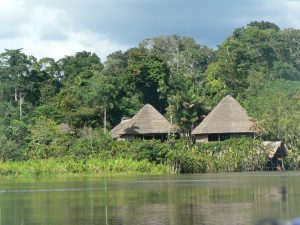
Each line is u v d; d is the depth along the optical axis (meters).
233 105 92.81
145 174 72.44
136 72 111.81
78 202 34.56
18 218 27.62
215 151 82.50
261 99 104.81
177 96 91.69
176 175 69.06
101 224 25.09
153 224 24.69
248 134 90.12
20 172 68.88
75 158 75.06
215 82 120.31
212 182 51.41
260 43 137.88
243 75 125.94
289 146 88.50
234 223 24.52
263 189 41.41
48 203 34.34
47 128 85.75
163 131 91.81
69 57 128.62
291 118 89.56
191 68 145.38
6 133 84.44
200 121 97.00
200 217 26.53
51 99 110.19
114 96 98.12
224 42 139.62
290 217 25.97
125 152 76.94
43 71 118.25
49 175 70.00
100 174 71.62
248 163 80.69
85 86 103.69
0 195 40.50
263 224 10.77
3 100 108.56
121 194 39.66
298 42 145.75
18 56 111.06
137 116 94.56
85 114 96.31
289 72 136.00
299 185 45.25
